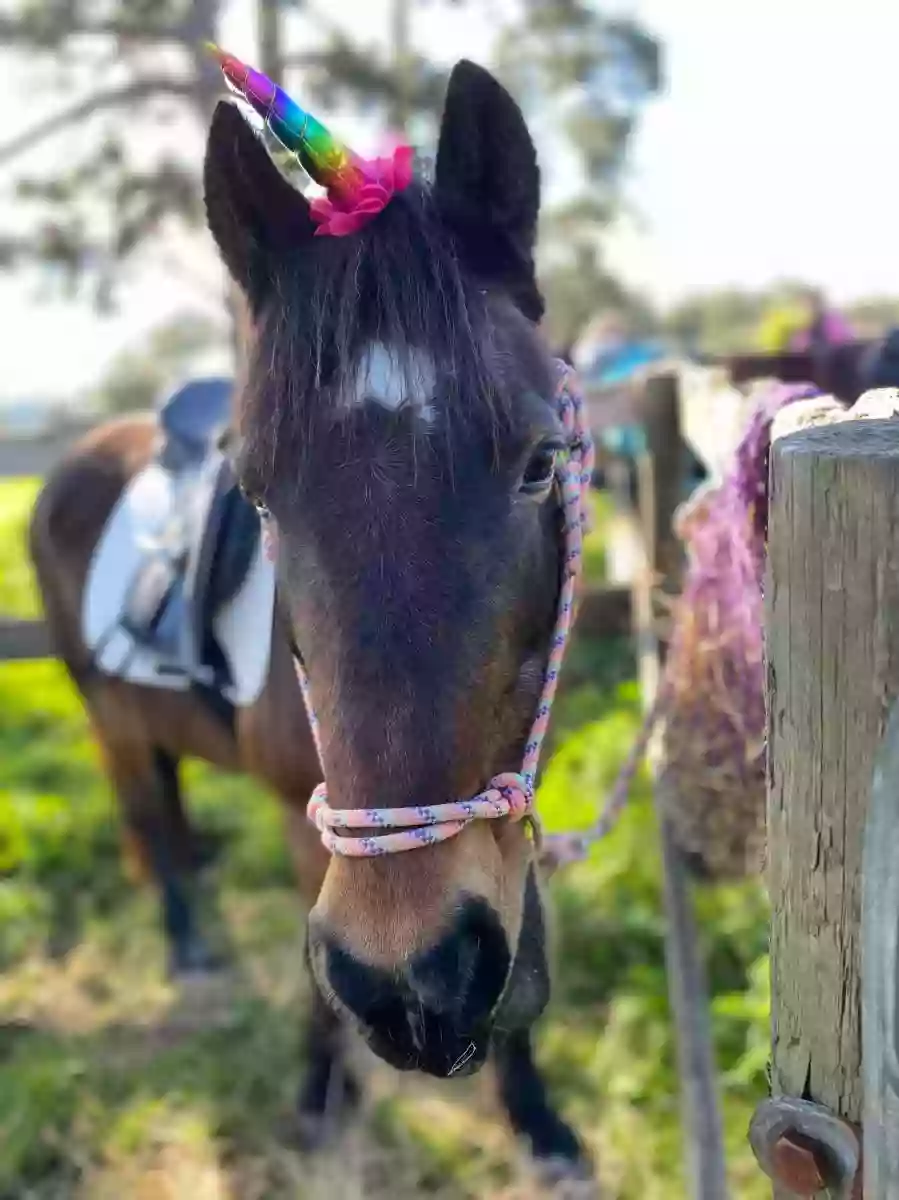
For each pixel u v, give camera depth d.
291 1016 2.40
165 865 2.66
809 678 0.82
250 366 1.22
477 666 1.08
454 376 1.09
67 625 2.62
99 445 2.71
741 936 2.42
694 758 1.92
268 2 6.65
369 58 7.08
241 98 1.24
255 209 1.27
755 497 1.45
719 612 1.82
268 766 1.83
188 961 2.55
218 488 1.98
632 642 3.77
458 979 1.05
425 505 1.06
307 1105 2.07
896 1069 0.78
